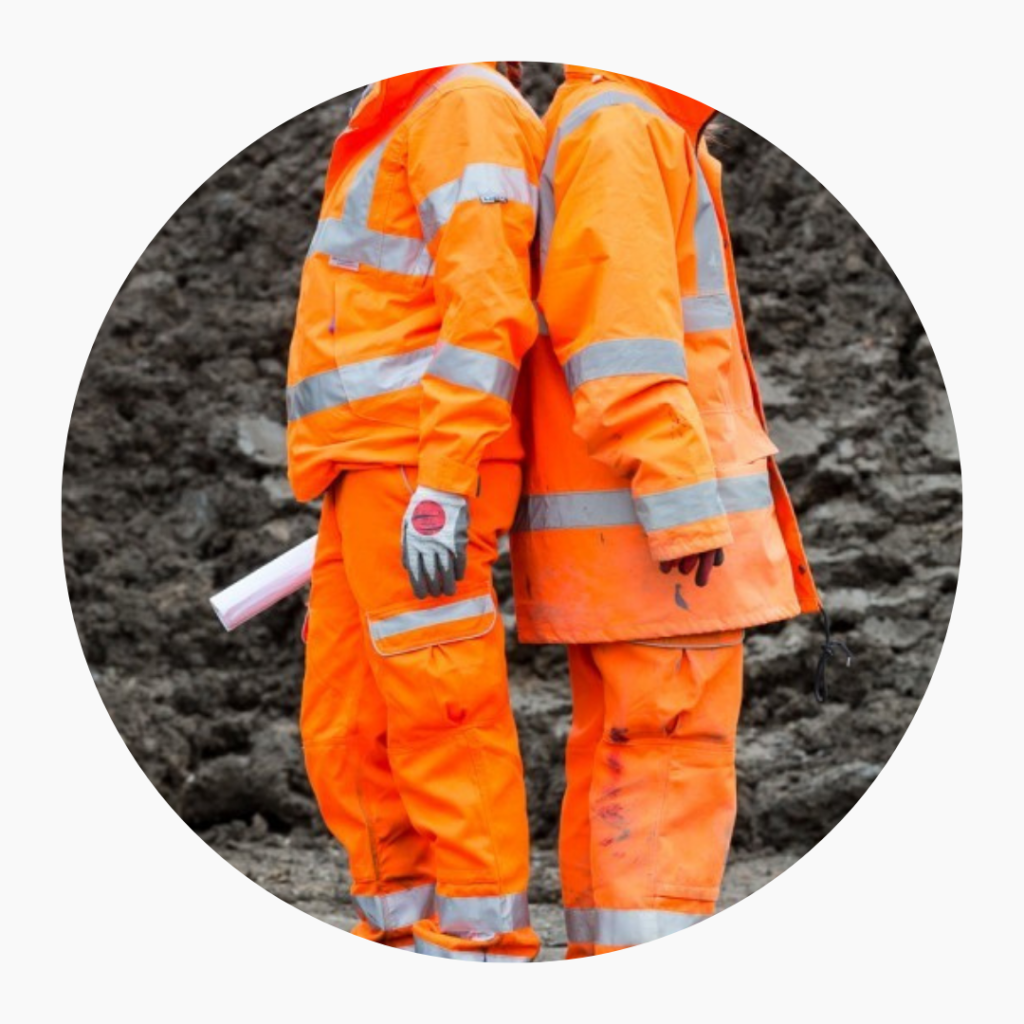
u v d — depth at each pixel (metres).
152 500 6.06
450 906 3.74
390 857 4.03
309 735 4.04
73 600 5.98
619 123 3.56
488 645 3.73
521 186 3.60
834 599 5.81
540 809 5.68
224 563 5.99
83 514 6.04
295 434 3.80
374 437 3.67
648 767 3.69
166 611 5.95
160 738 5.85
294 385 3.80
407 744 3.76
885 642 5.79
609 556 3.68
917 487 5.92
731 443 3.73
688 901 3.67
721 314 3.74
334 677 3.98
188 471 6.05
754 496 3.75
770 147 6.14
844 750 5.72
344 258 3.73
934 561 5.88
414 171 3.63
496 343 3.51
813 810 5.64
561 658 5.84
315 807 5.82
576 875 3.96
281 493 5.98
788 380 6.00
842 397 5.98
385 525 3.68
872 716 5.74
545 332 3.76
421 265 3.70
